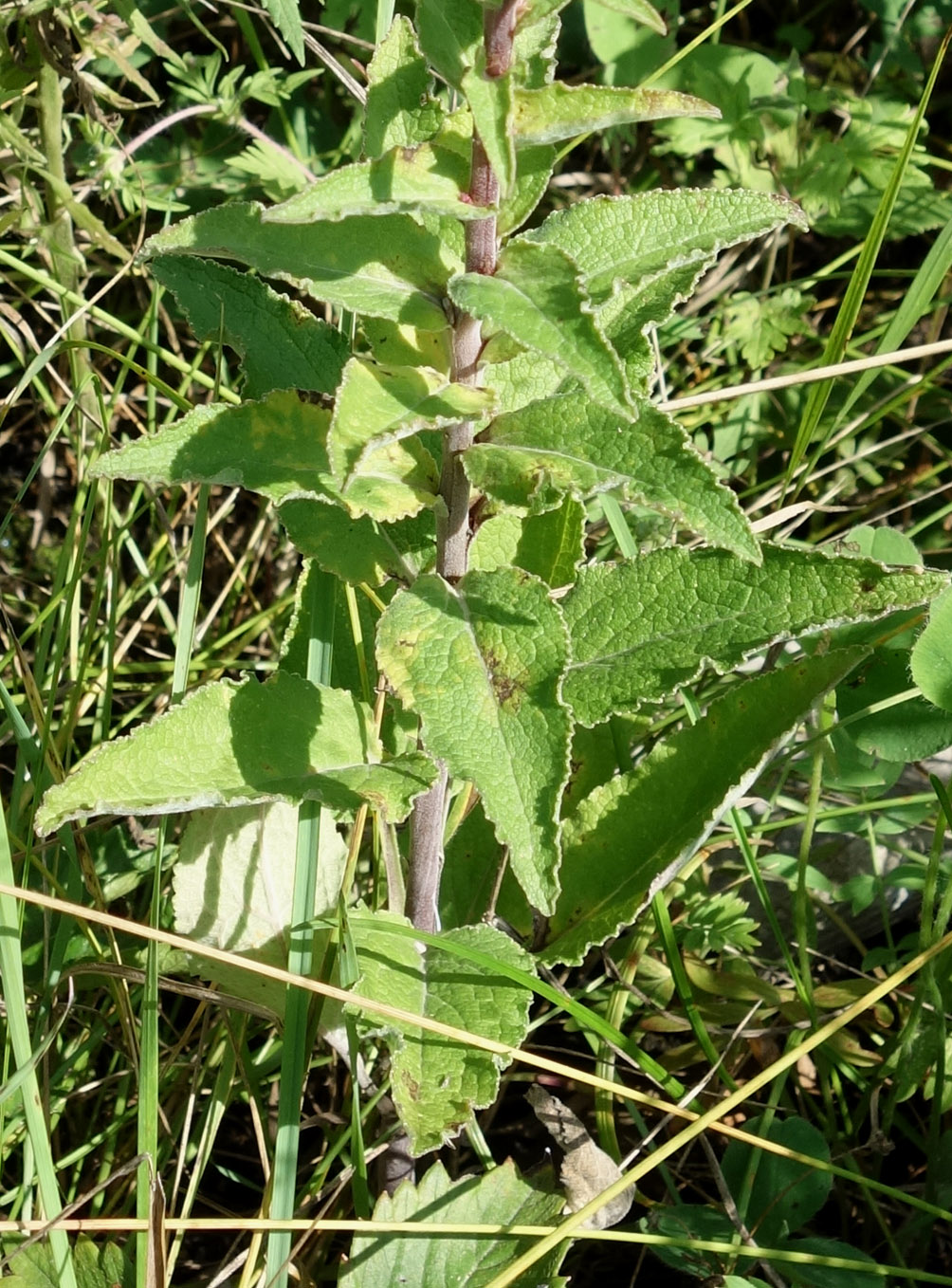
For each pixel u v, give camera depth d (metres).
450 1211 0.42
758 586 0.42
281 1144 0.40
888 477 0.64
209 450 0.40
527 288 0.36
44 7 0.50
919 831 0.53
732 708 0.44
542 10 0.34
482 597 0.39
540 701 0.38
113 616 0.52
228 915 0.44
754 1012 0.48
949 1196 0.45
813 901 0.52
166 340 0.62
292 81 0.59
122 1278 0.41
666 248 0.40
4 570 0.60
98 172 0.56
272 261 0.39
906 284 0.69
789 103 0.66
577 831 0.45
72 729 0.50
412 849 0.43
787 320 0.62
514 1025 0.40
